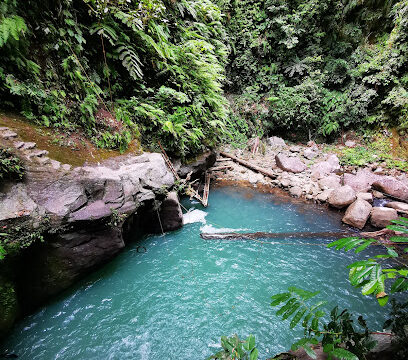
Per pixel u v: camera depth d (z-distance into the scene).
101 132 4.18
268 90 10.80
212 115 7.14
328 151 9.23
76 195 3.08
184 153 5.89
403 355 1.21
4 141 2.81
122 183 3.70
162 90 5.24
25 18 3.31
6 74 3.12
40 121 3.46
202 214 5.56
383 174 7.51
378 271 0.94
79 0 4.16
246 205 6.07
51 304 3.10
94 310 3.08
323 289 3.50
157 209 4.48
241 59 10.47
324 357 1.45
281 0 9.58
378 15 9.30
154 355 2.58
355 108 9.12
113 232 3.57
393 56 8.60
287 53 10.32
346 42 9.92
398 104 8.18
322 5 9.34
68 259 3.14
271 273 3.80
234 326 2.92
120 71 5.10
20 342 2.63
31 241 2.58
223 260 4.07
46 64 3.64
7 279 2.54
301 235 4.77
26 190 2.73
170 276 3.70
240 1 9.90
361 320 1.19
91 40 4.42
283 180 7.25
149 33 5.19
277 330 2.87
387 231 4.75
